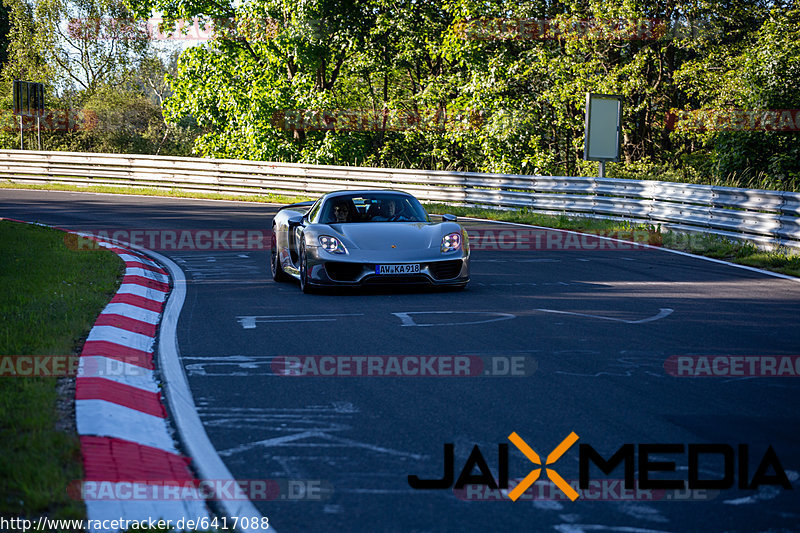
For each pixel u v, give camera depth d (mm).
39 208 72125
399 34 109312
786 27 80375
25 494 10945
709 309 27891
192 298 31078
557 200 65500
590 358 20469
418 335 23422
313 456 13508
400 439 14367
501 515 11164
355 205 34625
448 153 113250
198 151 113000
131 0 109375
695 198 50344
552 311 27453
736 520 11008
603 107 66125
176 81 110875
